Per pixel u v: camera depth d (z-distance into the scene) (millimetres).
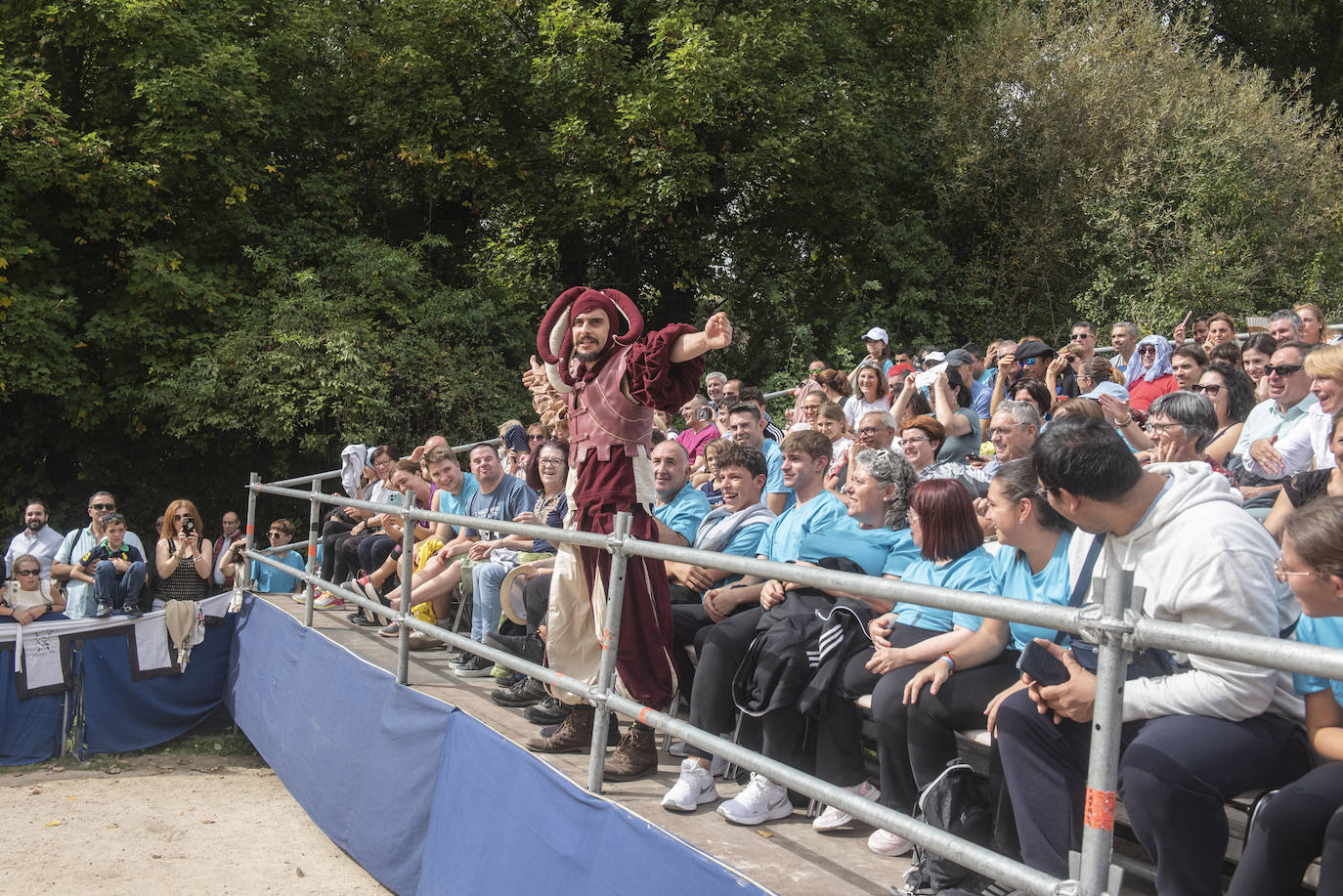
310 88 16797
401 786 5113
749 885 2848
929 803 2875
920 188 17188
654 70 14969
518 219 16031
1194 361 5840
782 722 3578
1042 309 15758
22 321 12914
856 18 17281
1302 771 2387
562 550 4188
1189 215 13945
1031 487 3125
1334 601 2164
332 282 15469
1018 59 15977
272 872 6180
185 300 14008
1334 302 13766
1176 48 15734
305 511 15641
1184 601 2379
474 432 15195
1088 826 1982
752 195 16609
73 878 6113
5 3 14008
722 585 4617
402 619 5332
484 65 16531
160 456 15258
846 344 15594
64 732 8656
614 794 3650
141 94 13883
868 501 3992
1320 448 4398
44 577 9336
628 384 3881
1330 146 15062
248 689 8203
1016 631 3201
